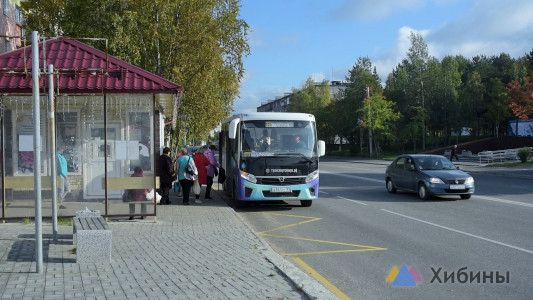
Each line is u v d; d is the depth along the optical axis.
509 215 13.51
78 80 10.92
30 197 11.58
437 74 70.38
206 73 20.66
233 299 5.79
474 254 8.72
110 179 11.78
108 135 11.91
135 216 12.09
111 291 6.00
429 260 8.34
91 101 11.84
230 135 15.54
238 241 9.73
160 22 19.86
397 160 19.91
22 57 11.23
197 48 20.45
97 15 20.72
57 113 11.75
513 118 67.56
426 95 71.12
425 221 12.70
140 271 7.07
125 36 19.48
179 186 20.22
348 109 80.94
